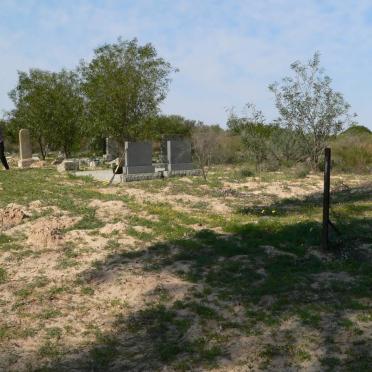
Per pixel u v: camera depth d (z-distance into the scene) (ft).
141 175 57.06
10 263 26.84
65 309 21.50
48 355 17.83
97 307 21.67
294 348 17.29
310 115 76.43
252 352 17.26
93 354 17.87
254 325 19.26
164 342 18.49
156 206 39.63
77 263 26.58
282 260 26.00
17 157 106.01
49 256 27.71
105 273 25.14
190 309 20.97
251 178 61.31
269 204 43.47
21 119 105.09
